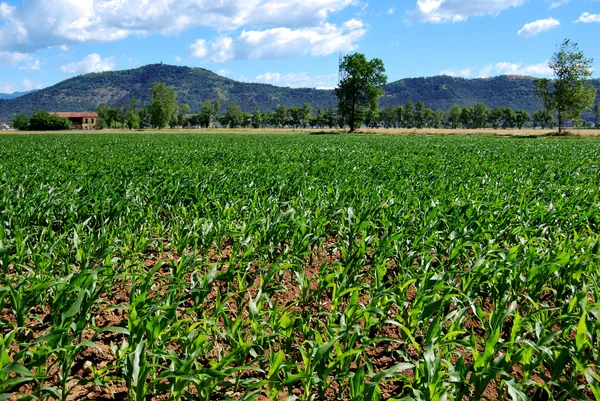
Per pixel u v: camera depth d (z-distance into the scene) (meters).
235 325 4.18
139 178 13.03
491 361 3.65
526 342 3.67
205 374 3.26
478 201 9.64
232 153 26.06
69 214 8.09
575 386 3.48
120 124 149.88
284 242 7.87
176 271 5.40
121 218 8.44
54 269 6.10
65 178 13.36
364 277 6.12
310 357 3.68
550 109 63.19
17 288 4.54
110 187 10.95
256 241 7.27
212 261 7.63
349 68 83.56
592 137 58.59
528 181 14.02
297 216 8.24
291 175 13.88
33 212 8.22
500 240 7.68
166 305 4.31
